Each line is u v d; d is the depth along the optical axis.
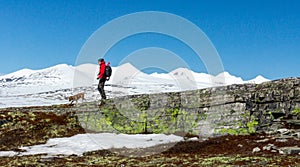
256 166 17.52
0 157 23.00
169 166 18.64
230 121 27.22
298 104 27.72
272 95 27.86
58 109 35.91
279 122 27.20
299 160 18.72
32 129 30.41
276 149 22.03
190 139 26.52
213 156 21.38
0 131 29.81
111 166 19.38
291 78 29.22
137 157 22.14
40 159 21.80
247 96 27.56
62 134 29.64
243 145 23.83
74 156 23.05
